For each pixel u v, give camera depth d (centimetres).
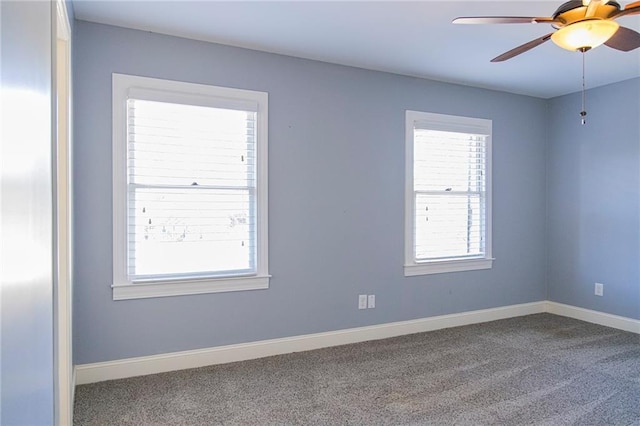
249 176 328
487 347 357
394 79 386
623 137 409
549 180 472
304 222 348
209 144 315
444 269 415
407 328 395
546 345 363
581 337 385
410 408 249
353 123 368
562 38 198
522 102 461
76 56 274
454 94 418
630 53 333
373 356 335
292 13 264
